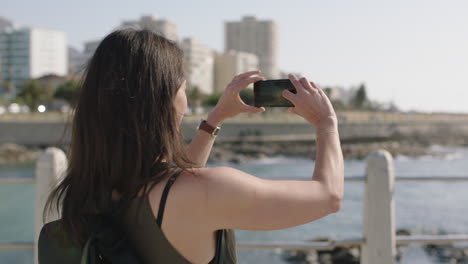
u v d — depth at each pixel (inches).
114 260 41.3
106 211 43.6
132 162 42.9
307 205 41.5
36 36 5039.4
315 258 460.8
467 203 801.6
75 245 45.0
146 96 43.7
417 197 866.1
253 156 2039.9
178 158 44.6
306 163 1867.6
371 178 114.5
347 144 2534.5
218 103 59.2
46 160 114.8
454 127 3129.9
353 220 602.2
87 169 44.5
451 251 482.3
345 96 7381.9
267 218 40.9
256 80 50.4
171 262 41.8
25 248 121.8
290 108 48.8
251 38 5925.2
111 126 43.5
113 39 46.2
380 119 2856.8
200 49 4768.7
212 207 41.0
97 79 45.1
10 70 5049.2
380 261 113.8
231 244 44.4
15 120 1925.4
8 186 892.6
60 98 2851.9
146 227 42.0
